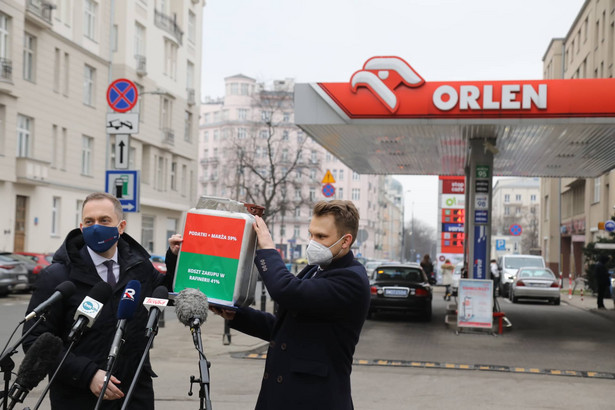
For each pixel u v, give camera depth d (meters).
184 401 7.99
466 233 21.75
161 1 47.34
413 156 20.30
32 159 31.16
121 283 3.74
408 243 170.38
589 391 9.20
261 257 3.38
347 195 123.38
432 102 13.93
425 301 18.67
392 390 9.05
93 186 38.31
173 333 14.27
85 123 37.47
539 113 13.57
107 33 39.78
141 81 43.50
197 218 3.51
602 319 20.41
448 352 12.87
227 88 124.81
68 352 3.34
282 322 3.46
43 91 33.28
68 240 3.76
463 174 24.75
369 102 14.13
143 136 44.03
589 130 14.53
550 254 59.69
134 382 3.20
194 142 52.91
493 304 17.03
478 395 8.80
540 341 14.75
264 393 3.39
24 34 32.19
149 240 46.78
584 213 48.09
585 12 46.66
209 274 3.45
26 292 27.30
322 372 3.28
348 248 3.49
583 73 47.66
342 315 3.34
